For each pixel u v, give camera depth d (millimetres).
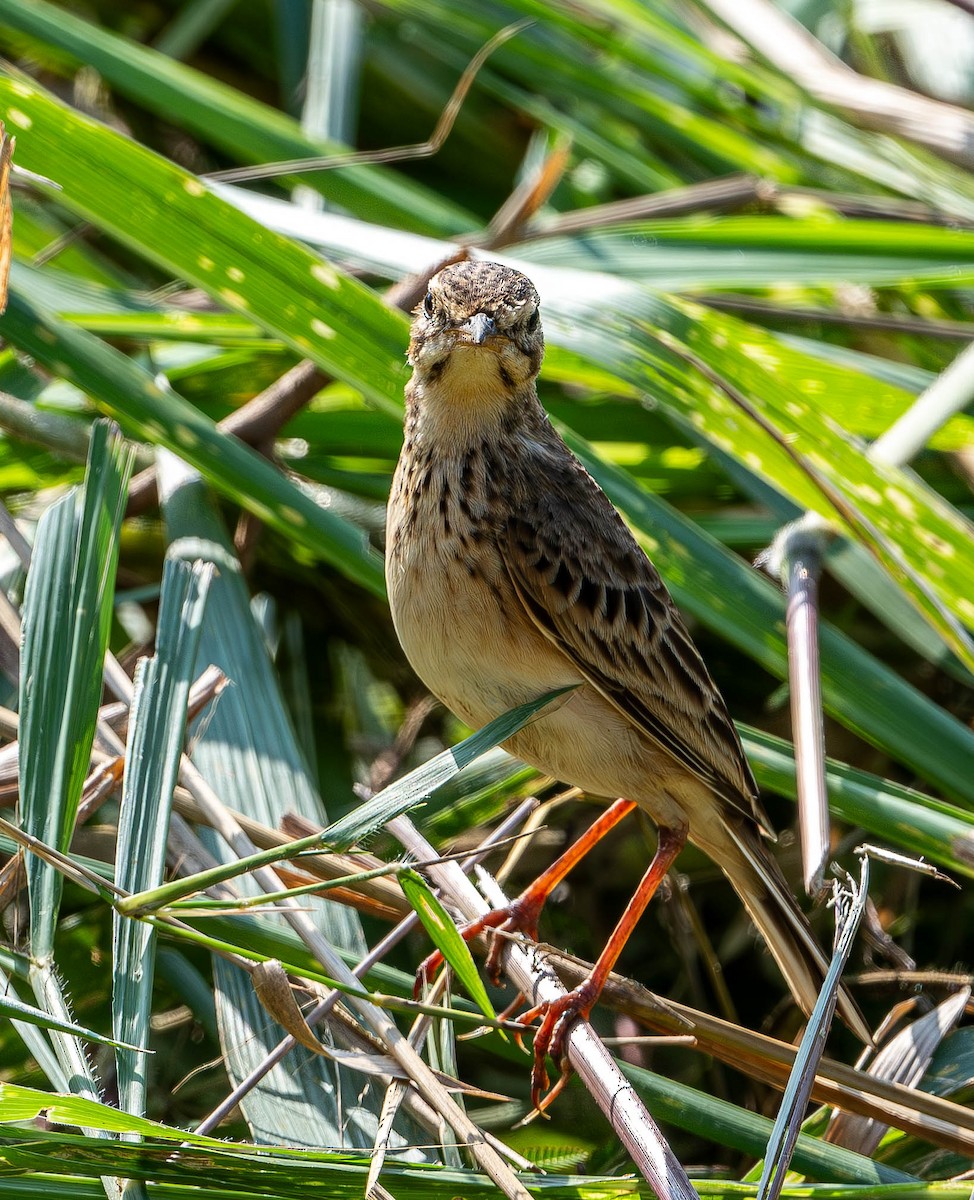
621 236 12469
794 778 9703
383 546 11758
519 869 10812
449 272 8820
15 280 11531
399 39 15258
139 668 8133
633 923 8570
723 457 11508
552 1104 9188
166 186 9992
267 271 10188
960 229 12695
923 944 10805
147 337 11516
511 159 15445
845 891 7527
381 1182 7070
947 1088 8672
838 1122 8453
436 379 8406
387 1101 7438
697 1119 8133
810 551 10211
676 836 8914
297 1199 7016
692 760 8797
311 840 6449
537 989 8273
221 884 8367
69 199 10266
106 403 10250
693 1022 8156
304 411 11789
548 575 8359
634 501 10547
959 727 9945
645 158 14352
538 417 8930
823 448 10117
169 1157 6930
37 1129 6914
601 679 8586
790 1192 7395
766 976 10719
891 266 12250
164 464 11125
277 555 11867
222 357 11836
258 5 15805
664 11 14516
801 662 9445
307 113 14398
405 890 6402
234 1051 8008
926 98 13812
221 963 8328
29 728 7891
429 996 8297
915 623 10469
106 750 8805
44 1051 7480
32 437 11148
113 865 8766
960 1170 8500
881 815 9531
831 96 13672
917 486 10008
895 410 11742
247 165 14055
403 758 11164
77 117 9789
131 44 13555
